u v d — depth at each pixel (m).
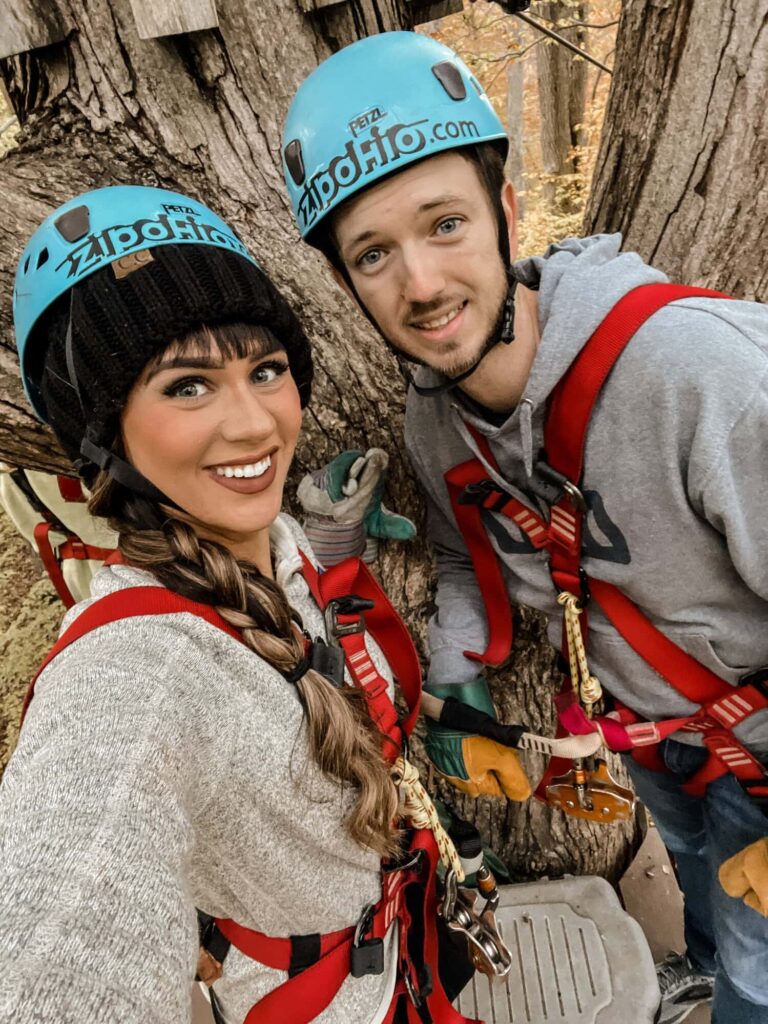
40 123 1.42
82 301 0.64
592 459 0.94
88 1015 0.39
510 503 1.08
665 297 0.88
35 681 0.61
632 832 2.03
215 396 0.66
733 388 0.81
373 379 1.33
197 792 0.58
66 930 0.42
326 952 0.86
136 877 0.46
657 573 0.98
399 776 0.91
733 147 1.16
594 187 1.39
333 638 0.89
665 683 1.12
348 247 0.89
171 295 0.62
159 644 0.60
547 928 1.73
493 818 1.85
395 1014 1.01
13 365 1.06
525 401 0.94
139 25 1.26
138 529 0.71
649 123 1.23
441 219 0.85
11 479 1.77
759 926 1.23
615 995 1.59
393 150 0.81
